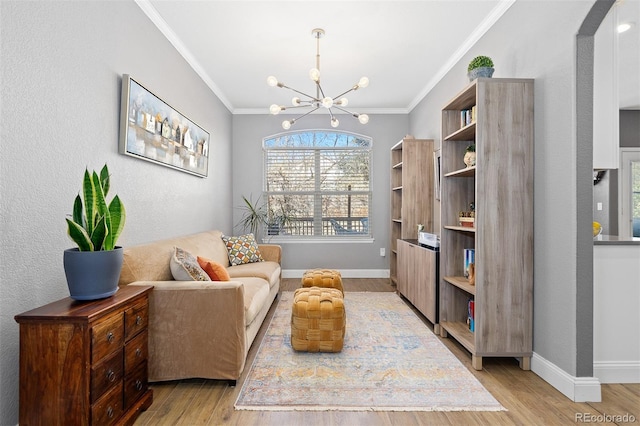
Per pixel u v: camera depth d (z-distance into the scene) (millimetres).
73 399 1338
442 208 2885
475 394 1932
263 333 2893
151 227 2715
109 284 1579
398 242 4219
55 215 1713
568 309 1956
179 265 2264
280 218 5391
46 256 1661
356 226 5430
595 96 2051
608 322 2068
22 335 1343
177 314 1997
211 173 4266
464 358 2434
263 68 3828
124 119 2254
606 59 2041
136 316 1722
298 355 2441
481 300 2256
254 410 1766
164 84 2947
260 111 5320
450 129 2912
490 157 2273
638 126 4566
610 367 2059
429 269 3023
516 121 2275
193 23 2877
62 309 1397
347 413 1744
